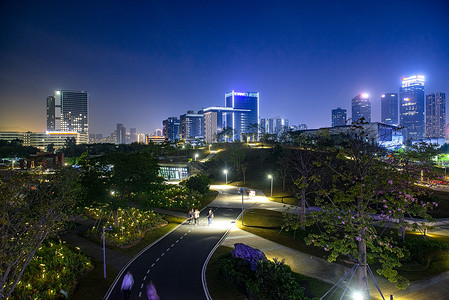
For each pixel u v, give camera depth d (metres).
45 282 24.66
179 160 123.69
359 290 21.66
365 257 21.78
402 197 20.48
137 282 25.89
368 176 21.05
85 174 37.06
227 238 37.62
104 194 37.31
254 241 36.38
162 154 141.50
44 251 29.98
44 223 19.55
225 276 26.48
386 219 22.56
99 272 27.78
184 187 71.31
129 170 37.94
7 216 17.92
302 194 40.97
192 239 37.41
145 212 48.09
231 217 49.12
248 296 23.62
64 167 22.66
